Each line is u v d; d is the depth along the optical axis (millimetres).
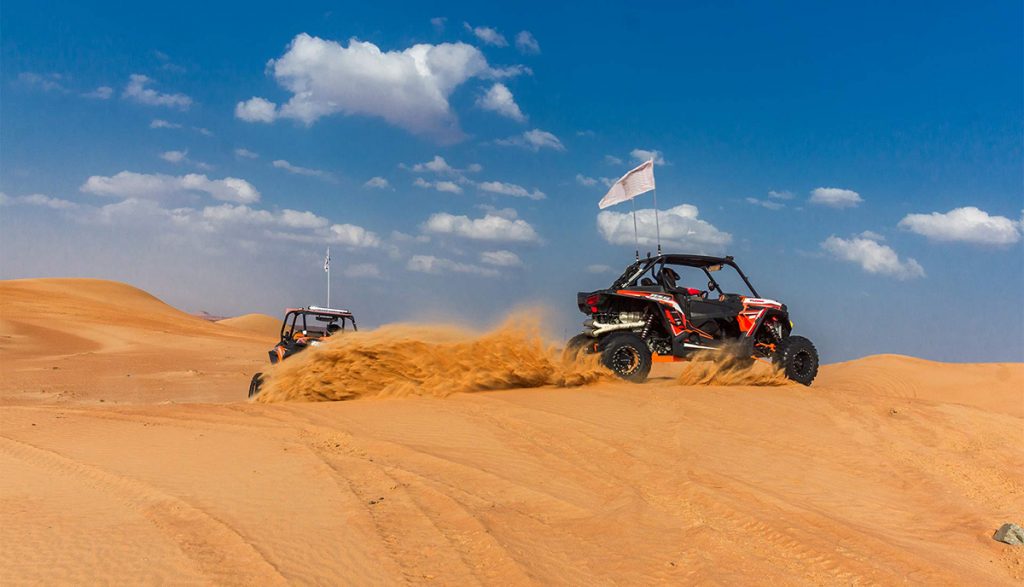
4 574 4168
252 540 4820
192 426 8953
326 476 6504
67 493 6004
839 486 6961
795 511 6016
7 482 6363
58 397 17203
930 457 8117
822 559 4969
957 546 5594
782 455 7883
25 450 7621
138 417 9617
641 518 5691
